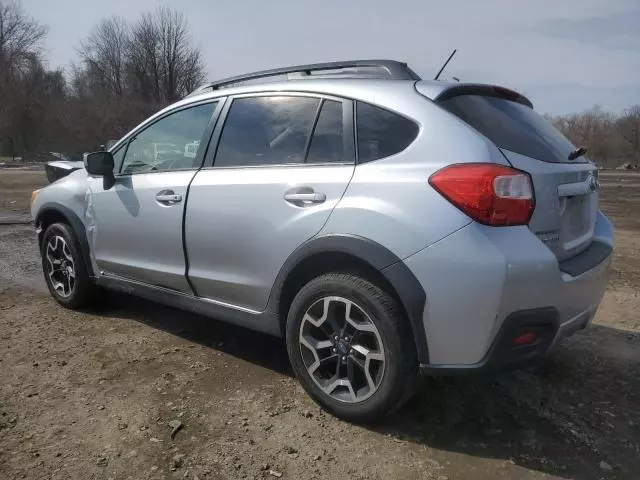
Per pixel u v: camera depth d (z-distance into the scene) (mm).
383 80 3199
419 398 3359
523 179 2701
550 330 2785
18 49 56156
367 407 2941
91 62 66812
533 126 3250
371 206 2854
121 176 4297
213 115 3824
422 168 2793
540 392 3492
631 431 3068
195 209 3641
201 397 3314
